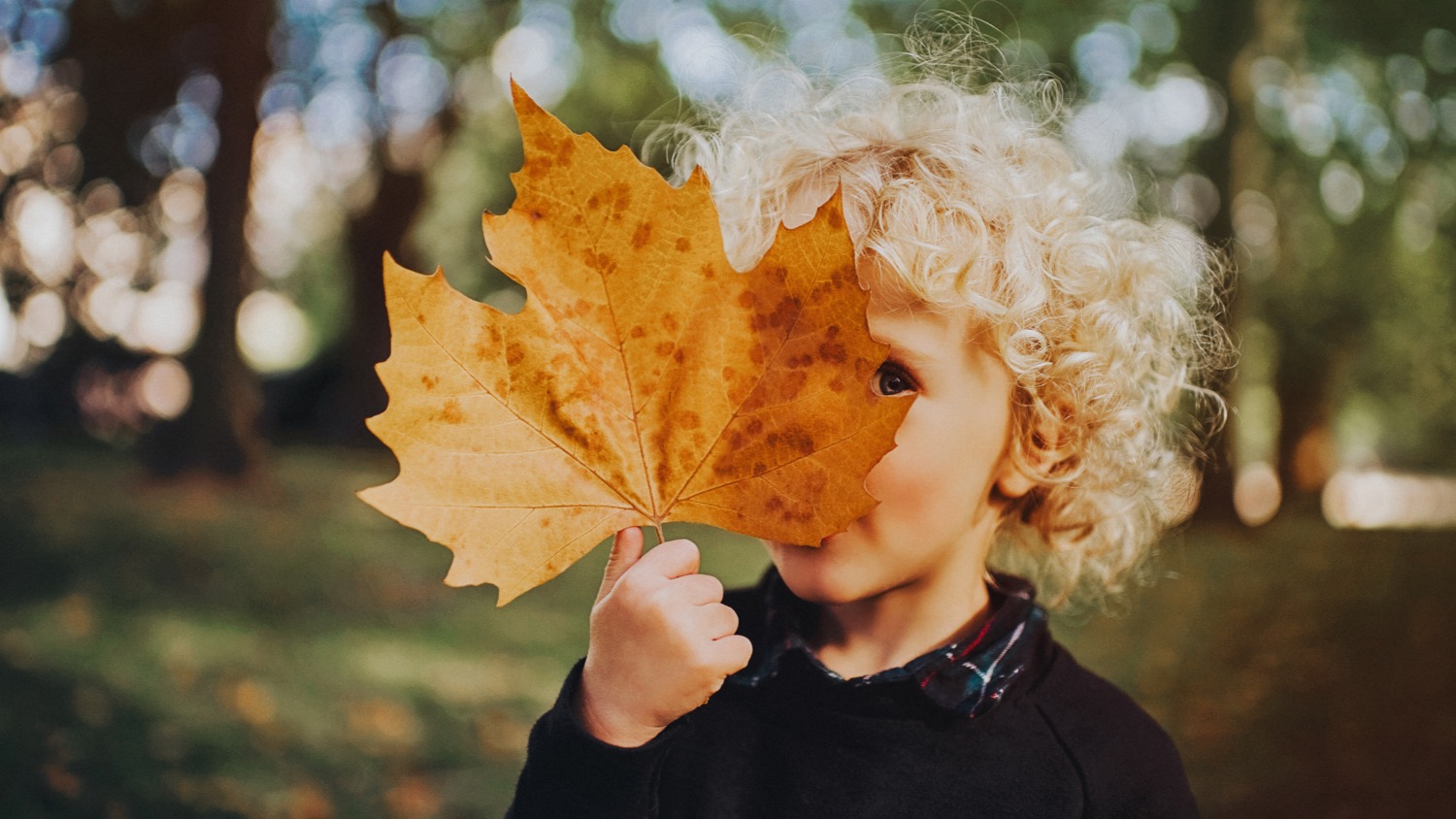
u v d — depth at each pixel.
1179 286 2.13
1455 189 16.77
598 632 1.14
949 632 1.49
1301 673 6.81
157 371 16.09
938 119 1.73
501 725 5.64
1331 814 4.80
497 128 20.16
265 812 4.24
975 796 1.40
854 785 1.42
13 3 13.19
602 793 1.14
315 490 12.69
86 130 13.98
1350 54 15.68
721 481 0.98
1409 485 26.83
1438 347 20.00
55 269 14.99
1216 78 13.62
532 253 0.95
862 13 14.55
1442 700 6.37
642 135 17.52
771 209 1.55
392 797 4.57
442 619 8.05
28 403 15.56
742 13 15.88
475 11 16.42
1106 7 14.79
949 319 1.33
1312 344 16.56
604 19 18.09
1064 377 1.46
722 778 1.47
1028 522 1.70
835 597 1.29
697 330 0.96
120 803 4.11
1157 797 1.46
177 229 14.92
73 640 6.01
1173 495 2.28
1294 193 16.11
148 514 9.70
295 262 28.20
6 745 4.32
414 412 0.94
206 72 13.56
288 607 7.71
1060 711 1.49
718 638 1.11
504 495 0.95
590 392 0.97
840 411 0.94
